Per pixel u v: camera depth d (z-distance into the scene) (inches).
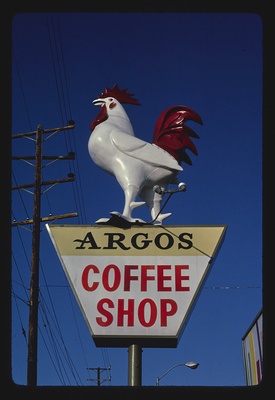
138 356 289.4
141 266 300.5
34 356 561.0
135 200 314.5
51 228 306.7
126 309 293.6
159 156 322.3
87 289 296.8
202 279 297.3
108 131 328.2
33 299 581.6
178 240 303.7
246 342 408.2
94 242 304.3
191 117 337.4
